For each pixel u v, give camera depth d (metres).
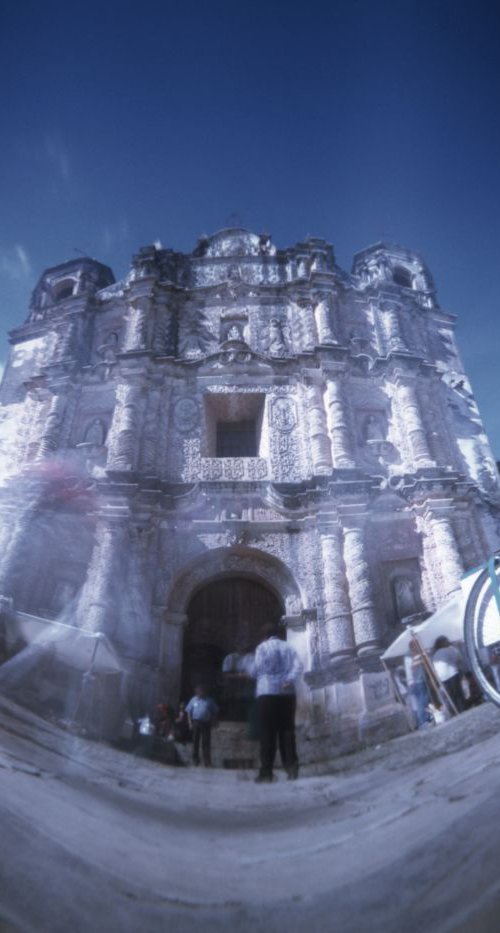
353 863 2.81
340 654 13.26
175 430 17.56
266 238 23.36
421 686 10.59
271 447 17.14
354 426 17.73
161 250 22.34
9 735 5.81
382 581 14.91
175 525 15.54
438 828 2.86
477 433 18.45
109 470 15.86
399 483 16.38
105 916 2.34
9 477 16.62
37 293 23.72
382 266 22.67
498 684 4.61
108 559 14.38
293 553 15.12
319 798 4.59
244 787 5.36
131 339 19.41
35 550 15.01
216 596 15.42
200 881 2.80
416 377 18.62
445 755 5.05
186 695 13.95
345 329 20.39
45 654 11.70
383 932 2.16
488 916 2.04
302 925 2.31
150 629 13.80
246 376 18.55
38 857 2.67
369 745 10.71
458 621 11.03
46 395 19.11
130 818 3.81
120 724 11.83
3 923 2.10
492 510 16.14
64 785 4.21
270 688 6.55
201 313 20.42
